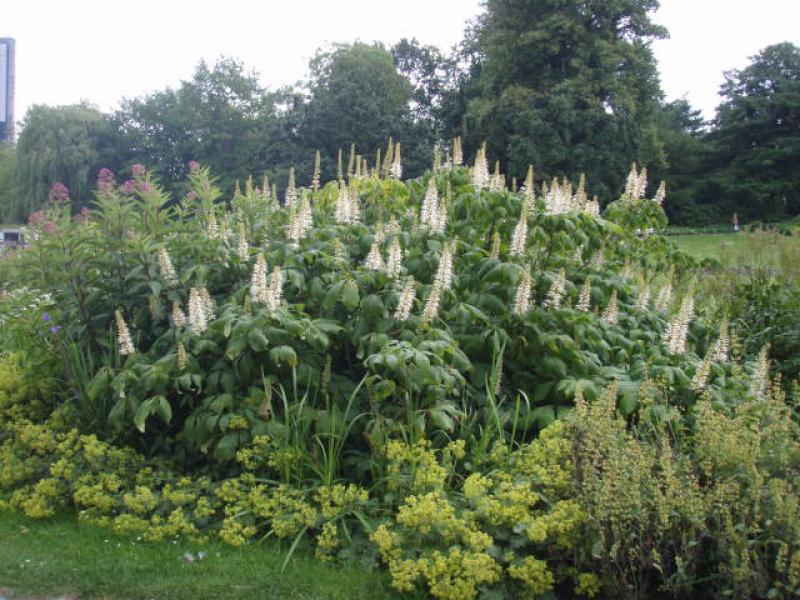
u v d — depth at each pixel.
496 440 4.36
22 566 3.71
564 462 3.80
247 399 4.34
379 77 42.03
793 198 44.06
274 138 39.19
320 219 5.94
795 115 46.03
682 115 56.25
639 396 4.17
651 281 6.77
